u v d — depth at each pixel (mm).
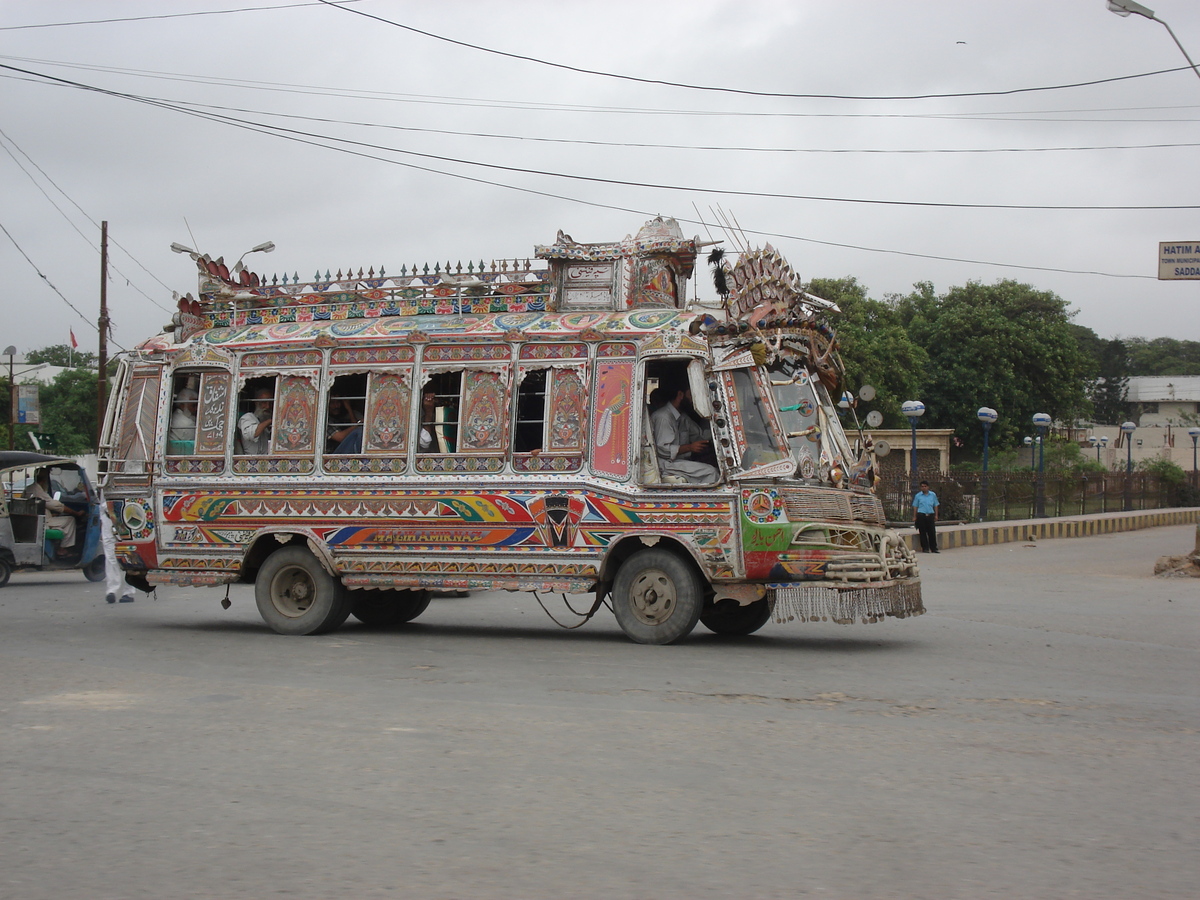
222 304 13000
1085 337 101750
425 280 12172
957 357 59031
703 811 5188
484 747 6375
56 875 4422
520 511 11008
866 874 4383
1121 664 9594
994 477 34875
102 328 28188
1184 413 96562
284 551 11875
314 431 11883
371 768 5938
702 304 11039
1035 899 4137
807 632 11820
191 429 12445
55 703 7676
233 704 7633
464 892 4203
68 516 19562
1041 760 6133
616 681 8539
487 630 12289
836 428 11359
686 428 10969
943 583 18062
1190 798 5445
